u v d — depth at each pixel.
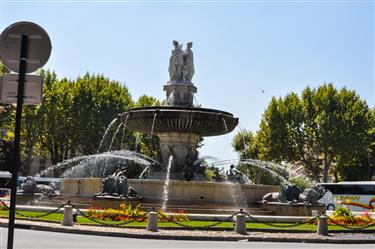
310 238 16.28
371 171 65.69
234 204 23.19
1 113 53.50
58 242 13.38
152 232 15.98
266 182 60.00
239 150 65.00
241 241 15.56
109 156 32.56
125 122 27.08
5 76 6.84
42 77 6.86
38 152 65.25
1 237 14.15
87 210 19.59
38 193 26.11
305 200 23.45
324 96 56.84
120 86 63.09
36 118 55.00
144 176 26.75
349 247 14.88
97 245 12.96
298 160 58.50
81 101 57.22
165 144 27.20
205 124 25.31
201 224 18.16
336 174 68.56
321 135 55.72
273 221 19.77
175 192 22.86
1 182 52.69
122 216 18.77
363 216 22.66
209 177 30.12
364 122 55.66
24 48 6.87
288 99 59.16
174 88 27.73
